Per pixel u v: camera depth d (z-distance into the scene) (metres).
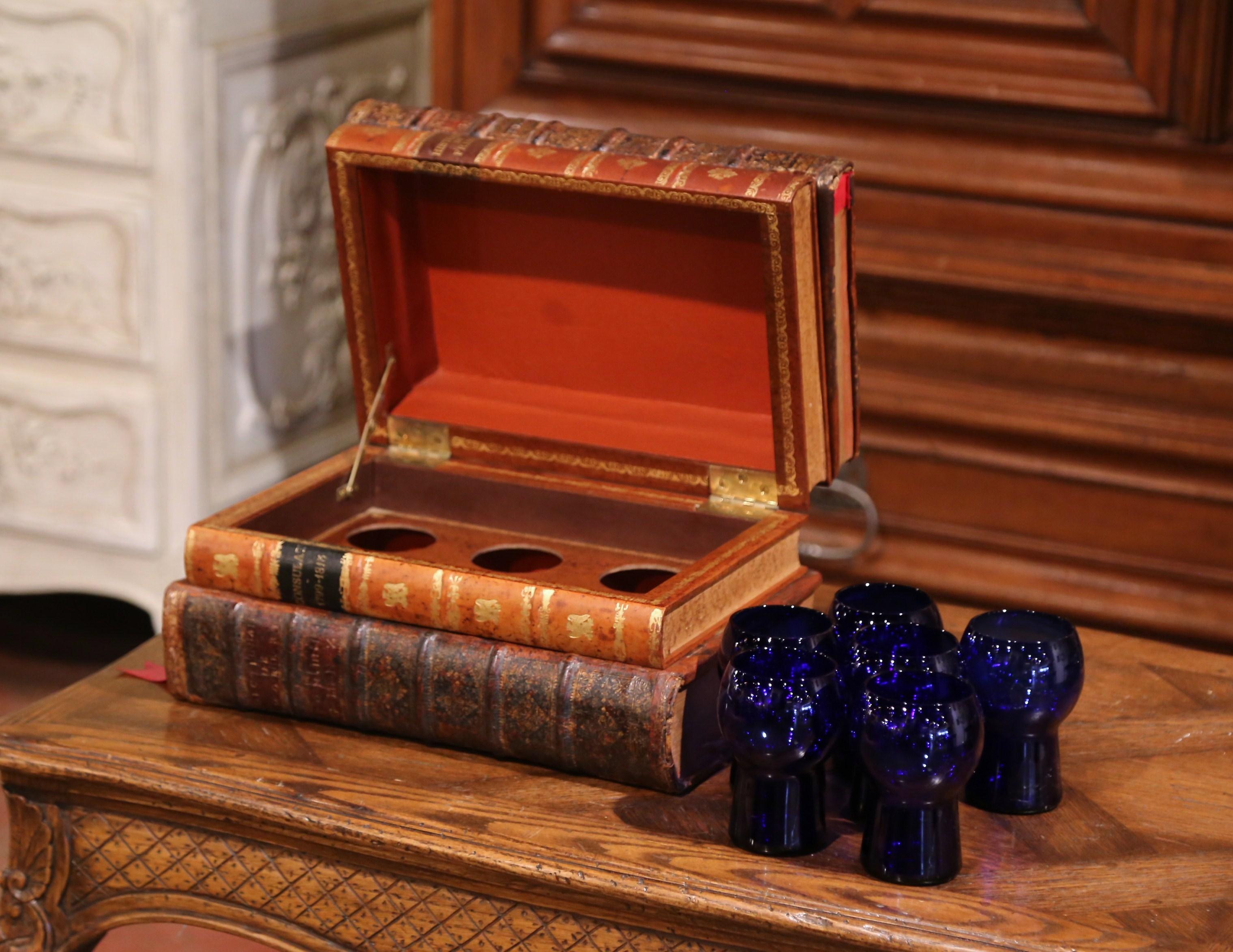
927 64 2.84
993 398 2.93
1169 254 2.79
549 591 1.68
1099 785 1.74
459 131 1.91
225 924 1.77
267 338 3.31
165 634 1.84
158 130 2.98
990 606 3.02
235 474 3.29
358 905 1.70
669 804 1.68
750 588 1.82
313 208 3.37
